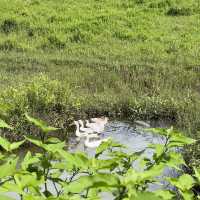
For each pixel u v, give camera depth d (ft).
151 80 41.22
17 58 47.26
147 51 51.44
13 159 7.64
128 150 29.55
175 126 33.60
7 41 53.16
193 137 28.40
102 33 57.36
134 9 64.80
